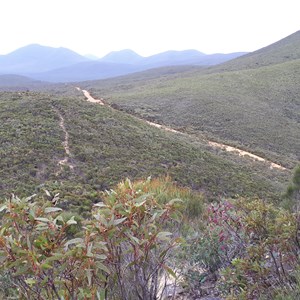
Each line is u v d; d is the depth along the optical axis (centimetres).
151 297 224
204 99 6272
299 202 545
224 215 324
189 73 13800
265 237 287
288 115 6116
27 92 3722
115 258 205
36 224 185
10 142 2191
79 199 1380
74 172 1942
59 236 184
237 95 6656
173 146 2897
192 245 329
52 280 175
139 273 222
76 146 2277
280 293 221
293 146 4769
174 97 6575
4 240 173
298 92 6888
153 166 2261
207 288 300
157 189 612
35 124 2567
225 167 2712
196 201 577
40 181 1744
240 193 2059
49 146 2184
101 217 188
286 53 12138
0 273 232
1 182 1636
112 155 2295
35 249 175
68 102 3269
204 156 2867
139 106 6094
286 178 2997
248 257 264
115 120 3156
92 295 172
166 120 5403
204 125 5225
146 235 196
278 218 271
